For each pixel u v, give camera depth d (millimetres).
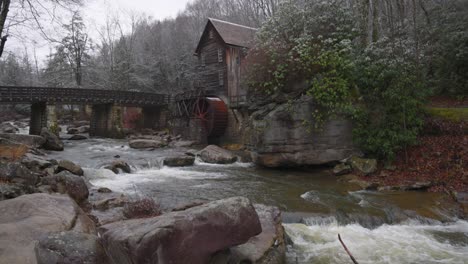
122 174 13188
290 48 13305
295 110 12367
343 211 7781
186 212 4074
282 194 9594
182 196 9523
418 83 11281
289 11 13773
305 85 12680
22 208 5293
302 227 7086
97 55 52125
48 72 42188
